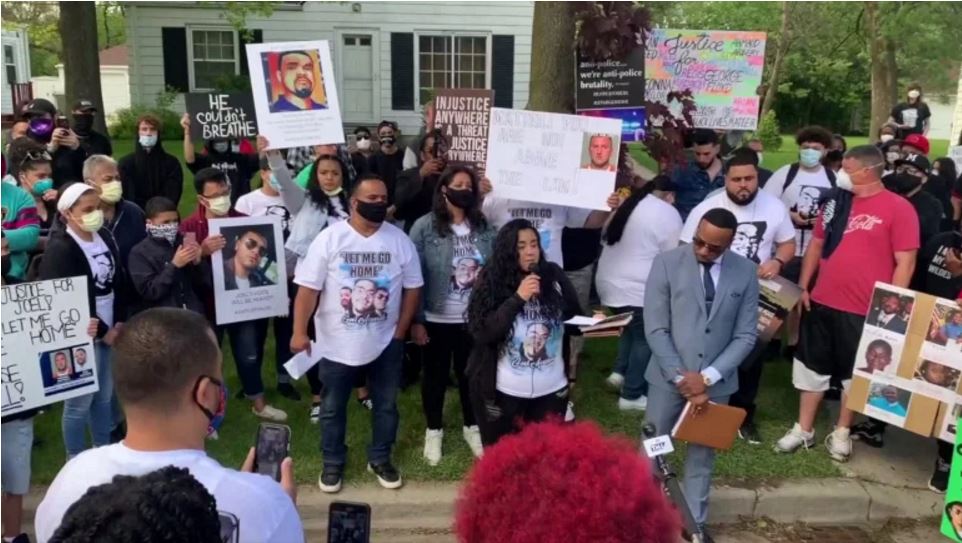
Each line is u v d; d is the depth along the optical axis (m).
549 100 6.08
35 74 41.41
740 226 5.27
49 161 5.89
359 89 18.69
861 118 35.44
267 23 18.38
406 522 4.67
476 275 4.96
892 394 4.73
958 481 4.17
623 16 5.62
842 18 22.86
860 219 5.01
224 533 1.85
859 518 4.88
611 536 1.31
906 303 4.66
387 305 4.57
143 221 5.09
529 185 5.26
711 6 27.42
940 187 7.57
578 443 1.45
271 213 5.82
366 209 4.43
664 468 2.86
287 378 5.88
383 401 4.74
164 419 1.92
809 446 5.39
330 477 4.71
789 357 7.00
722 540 4.62
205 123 7.27
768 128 24.44
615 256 5.68
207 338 2.01
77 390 4.00
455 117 5.89
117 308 4.63
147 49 18.78
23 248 5.16
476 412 4.39
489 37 18.31
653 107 5.98
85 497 1.44
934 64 26.33
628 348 6.11
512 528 1.36
